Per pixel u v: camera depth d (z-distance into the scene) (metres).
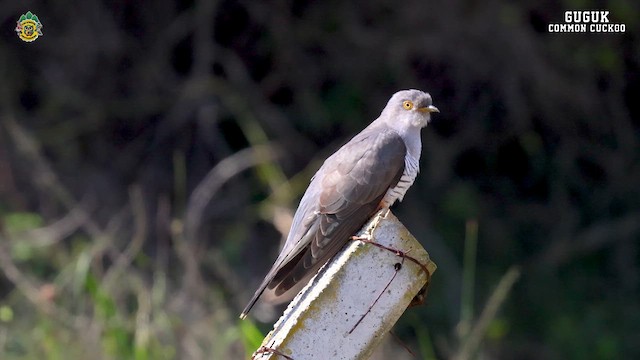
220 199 13.98
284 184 13.34
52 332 10.21
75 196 13.85
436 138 15.11
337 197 7.02
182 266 12.26
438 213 14.91
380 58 14.54
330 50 14.62
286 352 5.00
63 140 14.17
